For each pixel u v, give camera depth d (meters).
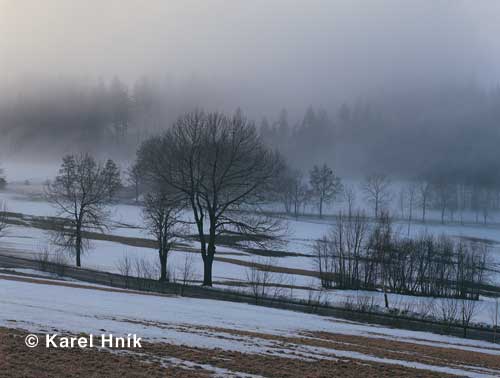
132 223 166.38
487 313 76.31
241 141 86.81
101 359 23.17
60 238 110.44
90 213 108.00
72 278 75.94
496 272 130.75
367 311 67.38
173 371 22.47
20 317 30.97
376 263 99.19
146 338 28.83
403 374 26.75
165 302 50.62
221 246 136.38
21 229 142.25
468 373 29.83
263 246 85.25
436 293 96.19
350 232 130.25
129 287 70.75
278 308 62.62
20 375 19.78
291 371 24.61
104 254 114.50
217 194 84.25
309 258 131.00
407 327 59.16
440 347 42.38
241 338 32.69
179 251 123.56
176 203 86.38
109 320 34.00
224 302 59.53
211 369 23.45
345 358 29.62
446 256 113.62
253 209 92.81
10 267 81.62
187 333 32.22
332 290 88.38
